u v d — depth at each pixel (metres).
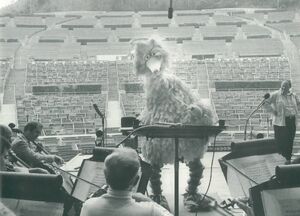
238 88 21.86
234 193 3.82
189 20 28.89
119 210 2.05
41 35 28.47
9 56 25.75
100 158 3.91
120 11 29.48
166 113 4.37
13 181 2.77
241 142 4.09
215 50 26.28
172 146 4.35
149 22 28.95
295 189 2.76
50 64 22.88
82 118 18.73
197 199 4.58
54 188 2.77
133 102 19.81
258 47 26.09
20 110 19.39
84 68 22.81
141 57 4.65
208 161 7.91
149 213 2.06
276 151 4.18
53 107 19.70
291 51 25.89
